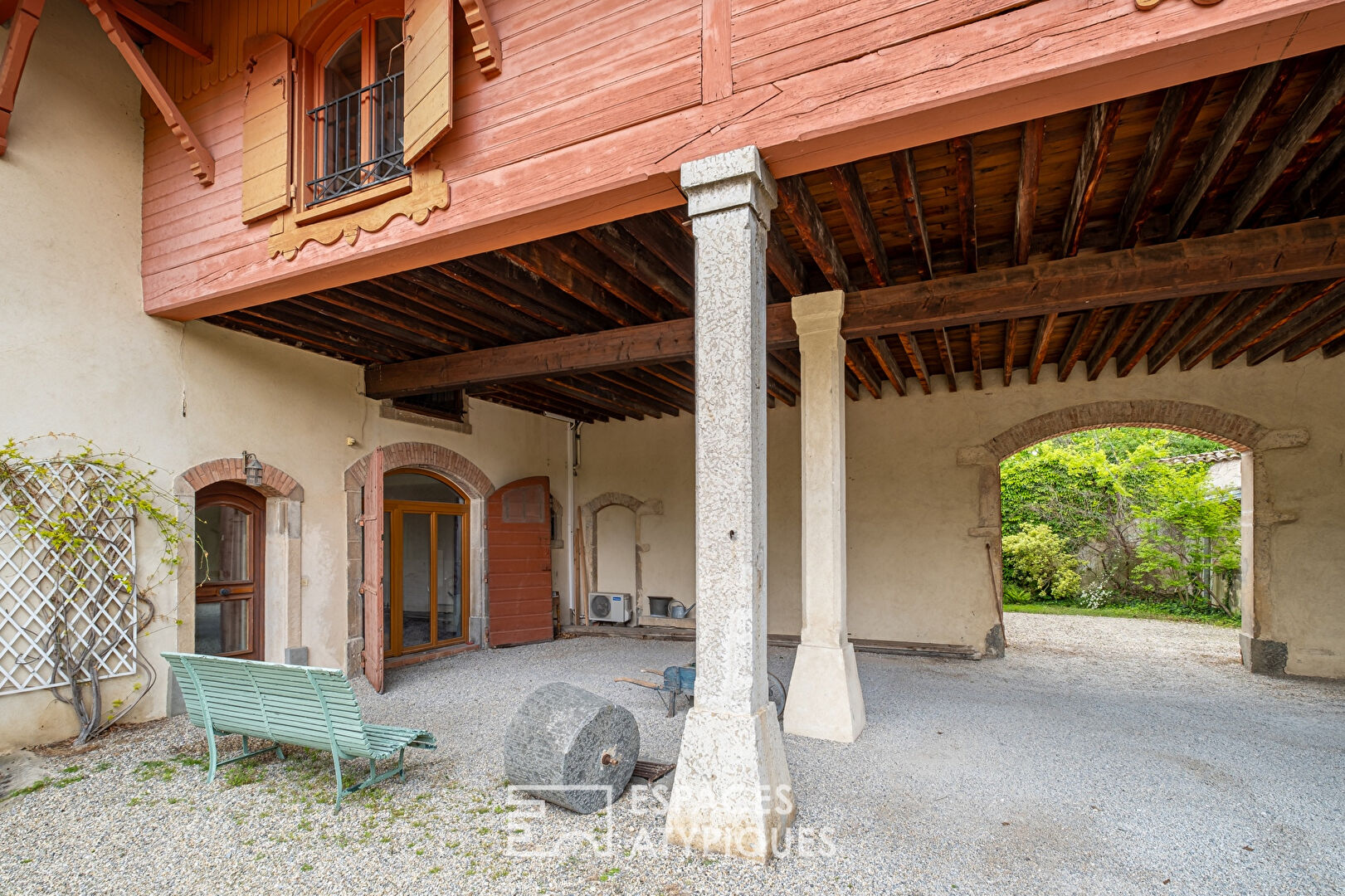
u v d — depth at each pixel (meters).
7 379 4.50
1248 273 3.88
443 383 6.67
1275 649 7.02
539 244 4.29
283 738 3.77
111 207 5.10
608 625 10.13
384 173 4.22
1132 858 3.04
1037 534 13.70
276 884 2.79
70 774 4.01
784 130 2.91
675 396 8.82
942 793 3.75
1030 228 3.88
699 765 2.99
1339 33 2.22
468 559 8.74
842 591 4.85
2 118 4.47
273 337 6.16
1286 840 3.21
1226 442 7.25
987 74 2.55
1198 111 2.85
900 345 7.15
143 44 5.35
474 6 3.48
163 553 5.29
